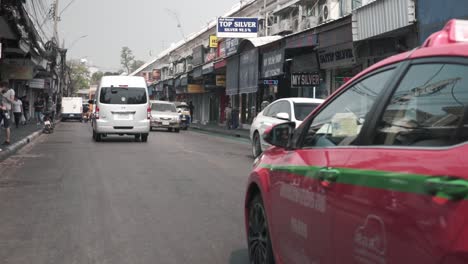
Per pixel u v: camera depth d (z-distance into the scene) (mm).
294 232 3795
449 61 2701
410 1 14180
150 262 5387
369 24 16531
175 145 20453
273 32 34719
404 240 2420
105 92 21125
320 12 28781
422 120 2744
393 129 2922
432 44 2973
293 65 25156
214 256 5613
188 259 5500
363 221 2783
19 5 17422
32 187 9867
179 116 32938
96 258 5504
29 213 7625
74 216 7430
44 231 6602
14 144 17750
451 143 2447
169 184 10305
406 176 2502
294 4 31422
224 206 8219
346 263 2975
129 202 8438
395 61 3207
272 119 14547
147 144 20500
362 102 3389
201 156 16078
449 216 2168
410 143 2730
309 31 21172
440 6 12930
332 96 3906
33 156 15523
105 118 21031
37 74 45812
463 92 2537
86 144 20250
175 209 7949
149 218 7336
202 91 51406
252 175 4918
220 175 11727
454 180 2201
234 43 36000
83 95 123375
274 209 4277
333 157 3357
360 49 18656
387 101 3086
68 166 13062
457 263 2113
